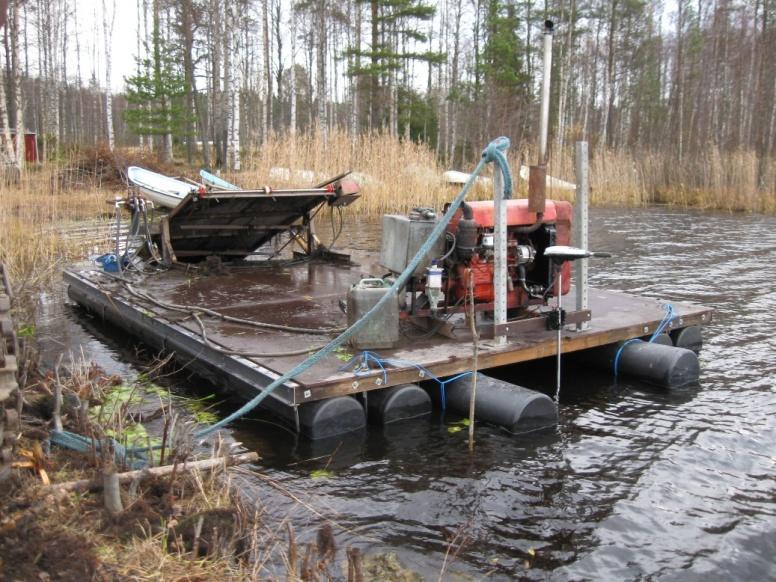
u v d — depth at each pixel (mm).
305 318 6555
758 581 3414
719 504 4125
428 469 4527
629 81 39656
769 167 22266
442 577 3373
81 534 3082
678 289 9914
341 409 4934
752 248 13805
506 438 5004
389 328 5547
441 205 17641
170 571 2992
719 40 32594
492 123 31000
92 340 7633
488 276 5938
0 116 19984
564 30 35312
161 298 7445
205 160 27594
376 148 18109
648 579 3416
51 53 34344
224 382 5801
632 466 4586
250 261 9766
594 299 7543
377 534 3746
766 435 5066
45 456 3709
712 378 6266
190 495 3668
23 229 10016
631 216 19812
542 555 3594
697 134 27312
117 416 4738
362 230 14953
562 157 24156
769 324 8016
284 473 4461
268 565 3307
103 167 21547
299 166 16906
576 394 5898
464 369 5453
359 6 32469
